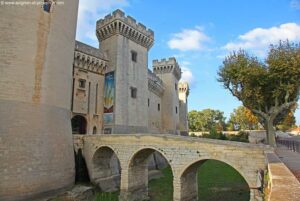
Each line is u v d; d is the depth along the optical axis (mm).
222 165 44312
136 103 40469
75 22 28641
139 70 42062
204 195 26062
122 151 25766
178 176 21297
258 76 28781
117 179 30906
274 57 28547
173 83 63094
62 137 24516
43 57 23250
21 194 19688
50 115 23406
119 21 38000
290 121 53719
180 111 79562
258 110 31078
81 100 34312
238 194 26109
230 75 30781
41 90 22812
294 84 27703
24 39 21969
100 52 37906
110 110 36469
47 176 21922
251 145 17891
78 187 25547
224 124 111000
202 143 20234
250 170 17734
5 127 20000
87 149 29359
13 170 19609
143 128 41438
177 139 21703
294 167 13312
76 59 33938
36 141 21594
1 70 20656
